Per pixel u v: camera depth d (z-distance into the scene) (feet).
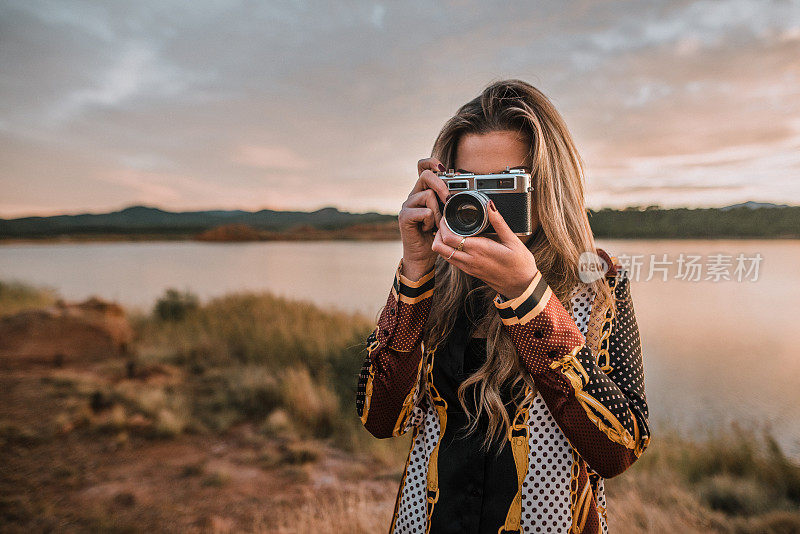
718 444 16.84
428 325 3.43
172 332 36.99
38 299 54.13
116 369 27.22
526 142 3.26
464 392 3.11
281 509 14.14
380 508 13.56
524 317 2.76
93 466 16.35
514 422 3.01
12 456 16.35
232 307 44.55
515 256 2.66
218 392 24.21
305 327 35.94
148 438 19.01
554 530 2.91
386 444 19.51
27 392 22.27
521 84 3.37
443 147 3.51
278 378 24.77
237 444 19.15
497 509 2.95
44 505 13.60
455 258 2.74
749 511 12.88
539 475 2.95
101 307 32.73
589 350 2.80
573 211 3.26
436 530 3.06
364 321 40.09
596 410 2.65
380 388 3.37
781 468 15.14
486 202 2.70
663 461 16.26
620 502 12.66
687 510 12.53
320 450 18.35
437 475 3.15
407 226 3.14
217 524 13.16
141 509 13.99
